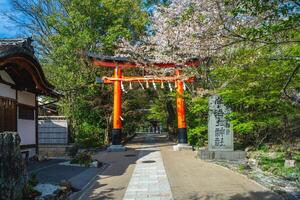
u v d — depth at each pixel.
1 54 10.66
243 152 16.83
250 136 19.33
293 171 11.88
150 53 21.05
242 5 5.74
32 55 12.92
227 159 16.81
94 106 28.56
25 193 8.10
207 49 7.98
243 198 8.91
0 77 13.32
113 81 24.67
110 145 25.77
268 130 17.81
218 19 7.05
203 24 8.05
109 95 29.42
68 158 18.08
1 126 13.24
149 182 11.58
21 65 13.04
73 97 27.69
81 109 28.06
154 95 33.75
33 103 17.33
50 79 26.56
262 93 13.49
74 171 13.66
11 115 14.34
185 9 11.48
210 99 17.27
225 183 10.87
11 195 7.28
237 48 9.98
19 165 7.93
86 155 15.91
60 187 9.57
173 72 22.00
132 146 28.00
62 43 27.55
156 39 18.09
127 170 14.50
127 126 35.56
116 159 18.83
